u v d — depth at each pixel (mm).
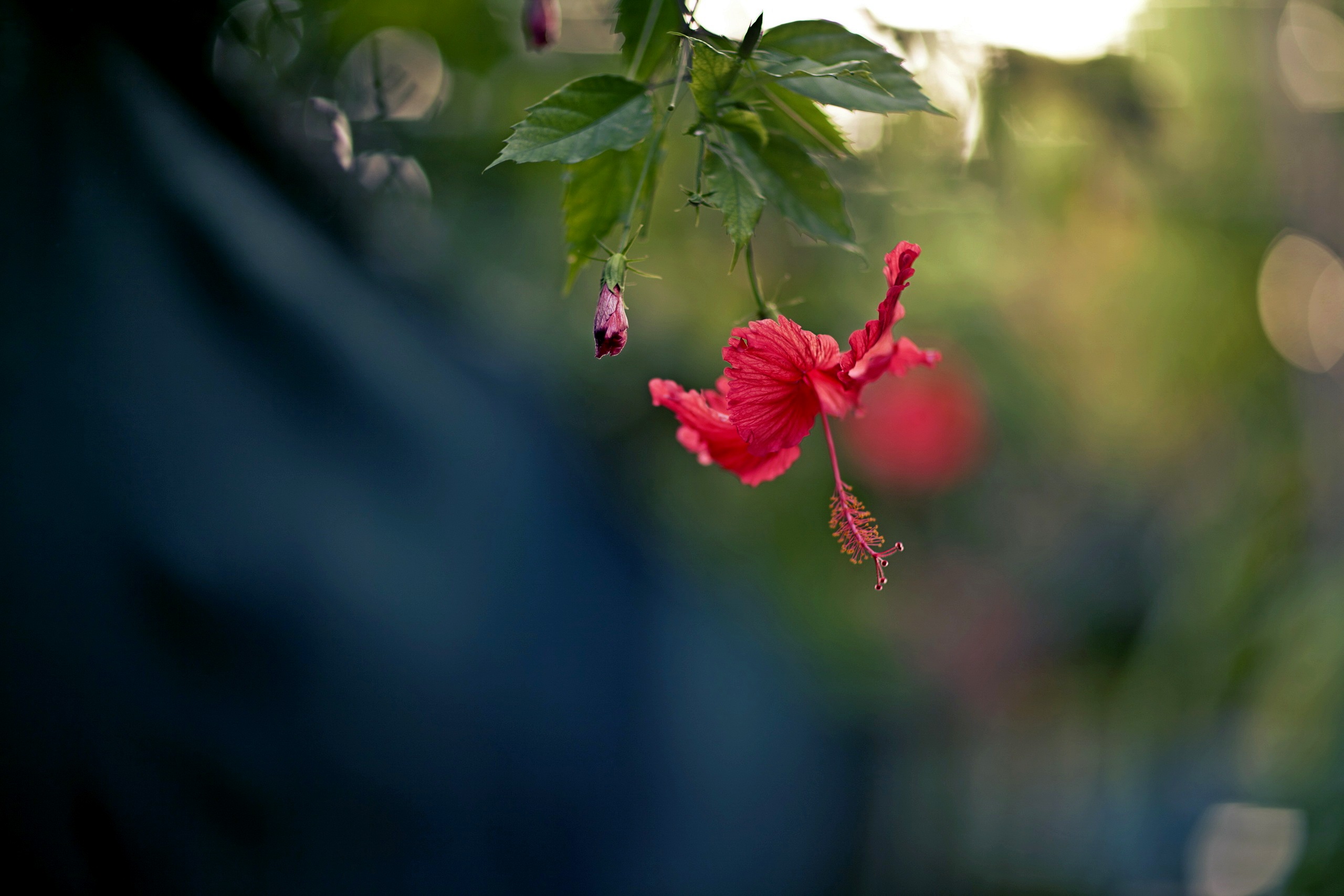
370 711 1029
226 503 979
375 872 1028
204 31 1008
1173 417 1943
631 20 662
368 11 1156
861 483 1674
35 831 908
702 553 1504
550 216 1354
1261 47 1545
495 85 1267
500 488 1169
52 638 910
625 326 625
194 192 1002
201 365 984
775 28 636
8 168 910
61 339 921
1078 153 1416
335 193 1169
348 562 1027
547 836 1120
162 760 938
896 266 623
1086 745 2348
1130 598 2270
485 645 1100
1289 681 1476
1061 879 2059
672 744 1246
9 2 910
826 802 1485
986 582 2139
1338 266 1922
